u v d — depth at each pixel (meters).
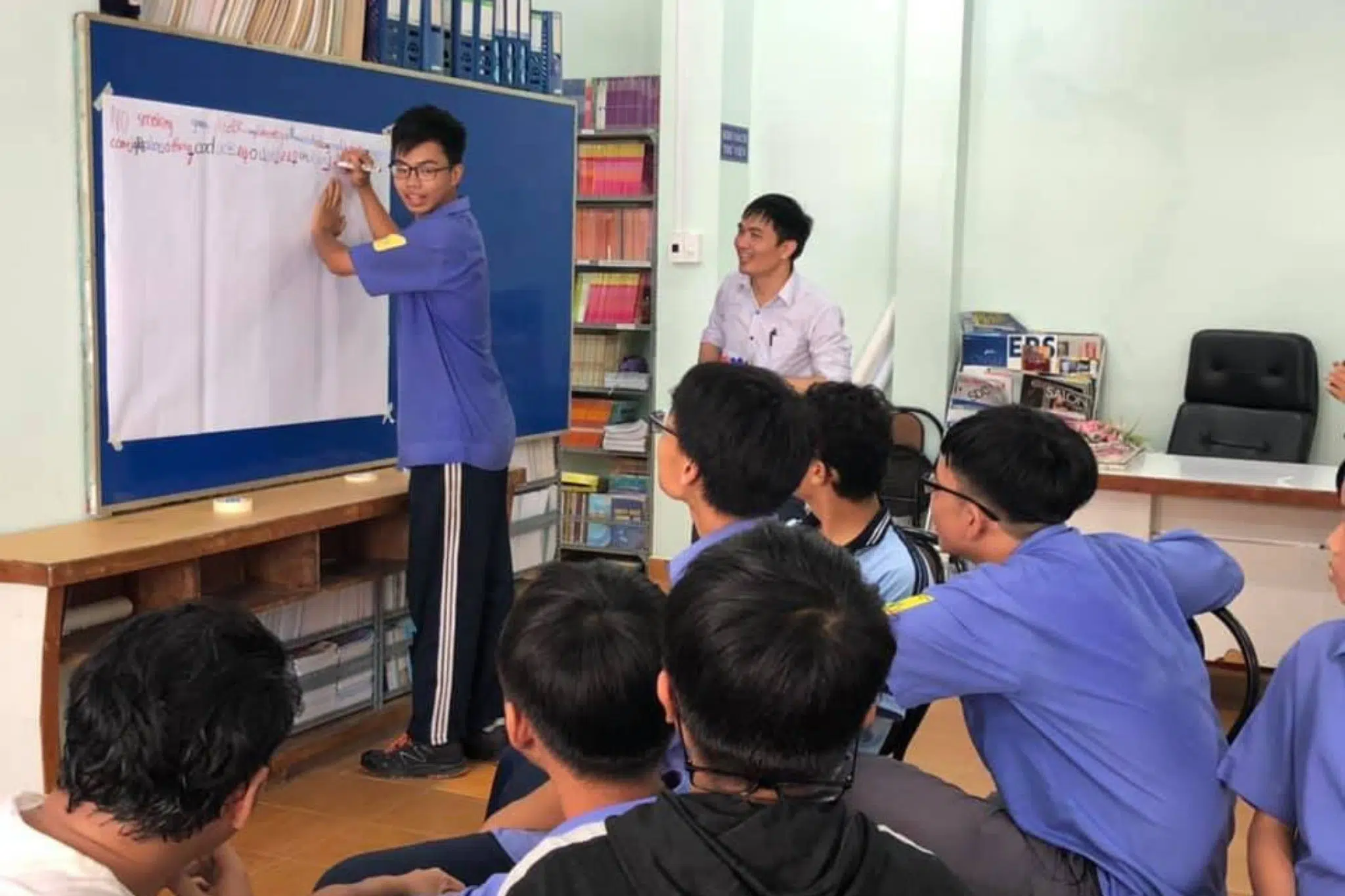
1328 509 3.98
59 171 2.92
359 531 4.00
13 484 2.88
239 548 3.36
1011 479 1.86
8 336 2.84
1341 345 5.50
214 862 1.53
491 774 3.69
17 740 2.72
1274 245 5.56
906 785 1.88
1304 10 5.41
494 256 4.29
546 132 4.48
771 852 0.99
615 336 6.34
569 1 6.68
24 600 2.68
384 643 3.95
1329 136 5.43
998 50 5.93
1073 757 1.75
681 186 6.02
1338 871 1.54
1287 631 4.16
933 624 1.72
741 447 1.96
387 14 3.79
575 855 1.03
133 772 1.13
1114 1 5.71
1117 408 5.89
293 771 3.64
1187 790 1.75
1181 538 2.10
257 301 3.41
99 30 2.94
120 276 3.04
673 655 1.10
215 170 3.25
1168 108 5.67
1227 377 5.43
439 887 1.61
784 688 1.04
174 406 3.21
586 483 6.34
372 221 3.56
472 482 3.57
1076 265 5.91
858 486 2.21
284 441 3.58
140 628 1.19
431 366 3.53
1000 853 1.79
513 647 1.36
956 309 6.11
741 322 4.73
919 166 5.93
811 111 6.23
